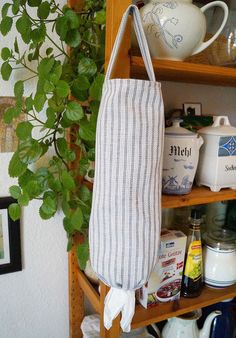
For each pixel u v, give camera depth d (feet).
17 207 2.03
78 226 1.91
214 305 2.57
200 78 2.26
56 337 2.74
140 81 1.31
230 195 2.11
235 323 2.65
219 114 2.92
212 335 2.53
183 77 2.20
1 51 1.99
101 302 1.90
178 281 2.29
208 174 2.13
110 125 1.33
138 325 2.03
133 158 1.32
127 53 1.51
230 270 2.42
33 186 1.94
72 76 1.88
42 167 2.18
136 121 1.30
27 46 2.13
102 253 1.43
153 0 1.64
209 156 2.11
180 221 2.74
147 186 1.38
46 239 2.49
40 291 2.57
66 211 1.98
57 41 2.20
